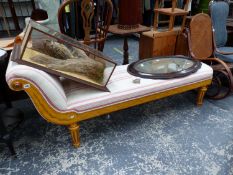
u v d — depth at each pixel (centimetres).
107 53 345
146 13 387
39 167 142
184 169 138
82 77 149
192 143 160
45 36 142
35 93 127
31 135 170
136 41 405
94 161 146
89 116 148
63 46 153
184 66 192
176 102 213
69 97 147
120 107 157
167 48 256
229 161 144
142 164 143
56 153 153
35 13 248
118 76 177
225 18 237
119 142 162
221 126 177
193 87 184
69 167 142
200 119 187
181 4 327
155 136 167
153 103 212
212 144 158
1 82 175
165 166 141
